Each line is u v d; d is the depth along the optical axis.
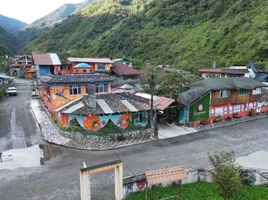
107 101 26.64
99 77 30.81
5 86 51.75
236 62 62.75
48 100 32.66
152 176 13.92
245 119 33.34
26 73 73.62
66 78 28.81
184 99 29.86
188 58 72.50
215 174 14.48
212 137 26.05
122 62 66.56
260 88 35.56
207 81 33.75
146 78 38.59
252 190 15.21
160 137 25.88
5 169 18.50
